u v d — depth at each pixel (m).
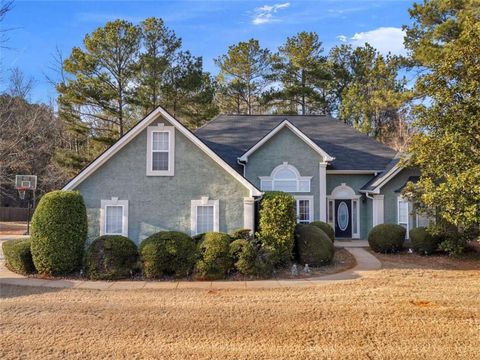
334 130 26.94
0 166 29.11
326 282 12.95
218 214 16.66
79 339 7.61
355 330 8.16
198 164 16.83
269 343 7.44
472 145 14.54
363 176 23.52
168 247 13.56
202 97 36.91
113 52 32.97
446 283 12.64
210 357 6.78
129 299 10.73
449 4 23.86
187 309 9.69
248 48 44.28
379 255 18.12
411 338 7.71
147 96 35.00
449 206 13.35
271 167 22.09
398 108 30.53
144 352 6.99
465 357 6.80
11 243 15.02
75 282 13.00
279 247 14.91
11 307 9.85
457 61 14.66
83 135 34.81
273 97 44.28
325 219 21.86
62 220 13.79
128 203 16.69
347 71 46.97
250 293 11.45
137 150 16.84
